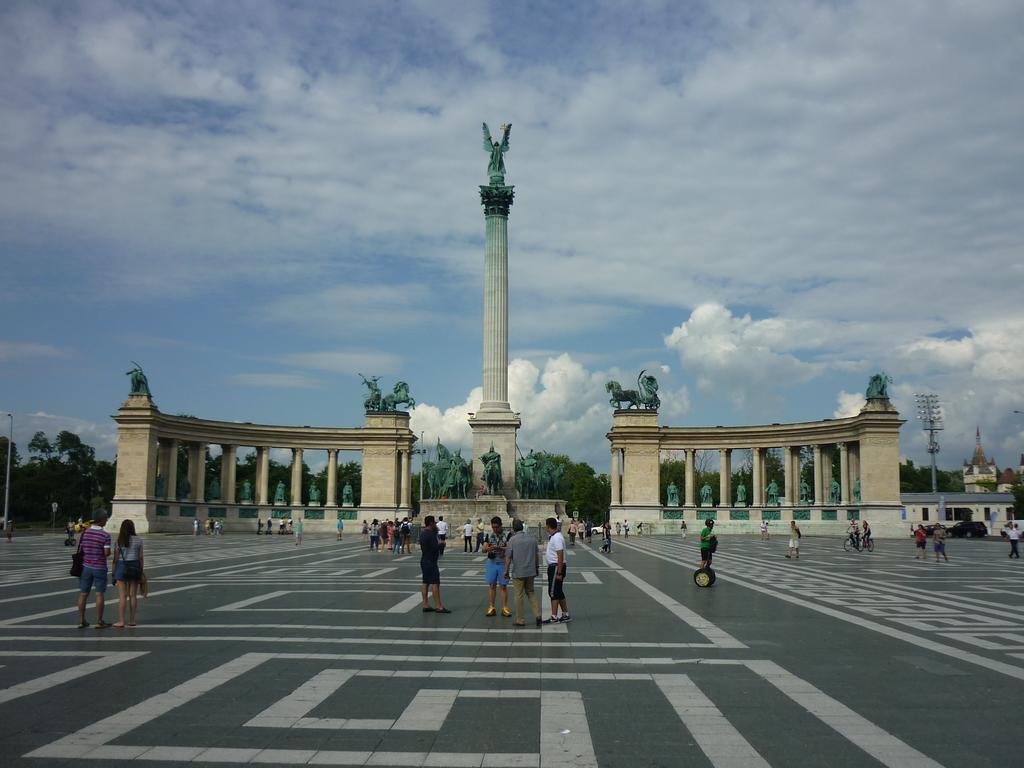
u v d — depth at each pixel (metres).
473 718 13.25
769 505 117.12
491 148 95.44
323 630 22.02
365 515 124.69
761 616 25.27
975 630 22.53
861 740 12.12
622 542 88.31
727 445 121.69
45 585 34.28
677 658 18.30
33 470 167.25
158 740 12.03
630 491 123.12
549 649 19.33
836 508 109.50
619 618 24.75
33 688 15.23
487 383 90.62
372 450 126.75
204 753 11.45
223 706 13.95
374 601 28.66
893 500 104.31
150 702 14.21
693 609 27.00
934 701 14.47
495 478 85.50
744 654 18.80
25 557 55.72
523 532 23.42
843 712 13.70
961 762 11.15
